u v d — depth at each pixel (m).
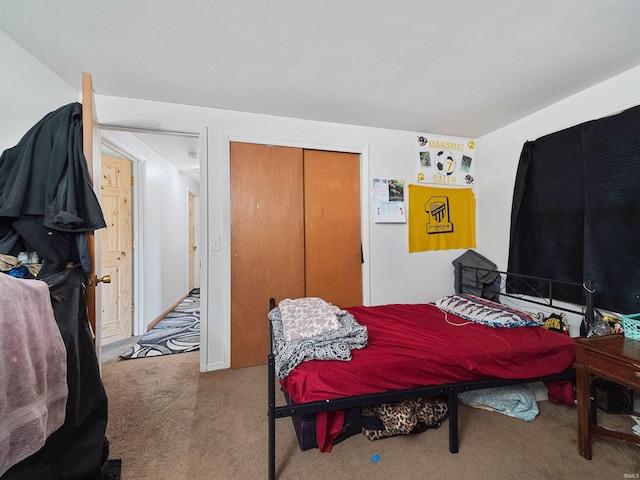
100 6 1.33
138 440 1.53
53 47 1.61
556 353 1.61
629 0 1.29
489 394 1.76
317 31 1.50
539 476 1.28
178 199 4.67
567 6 1.33
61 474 0.99
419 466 1.34
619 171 1.83
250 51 1.67
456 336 1.70
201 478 1.29
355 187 2.84
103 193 2.92
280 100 2.27
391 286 2.90
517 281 2.57
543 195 2.36
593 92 2.05
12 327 0.74
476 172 3.14
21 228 1.20
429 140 3.00
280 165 2.59
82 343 1.18
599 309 1.92
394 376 1.38
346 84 2.04
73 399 1.03
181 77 1.94
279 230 2.58
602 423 1.62
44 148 1.27
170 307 4.25
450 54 1.70
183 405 1.86
